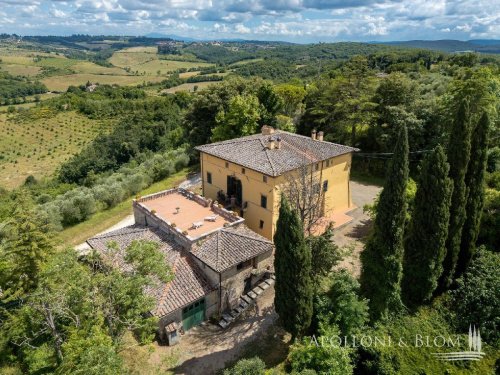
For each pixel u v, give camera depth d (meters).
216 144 38.66
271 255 28.81
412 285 24.75
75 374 14.11
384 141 49.03
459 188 23.72
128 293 18.33
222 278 25.06
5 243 27.66
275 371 20.08
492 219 27.89
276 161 33.00
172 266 25.48
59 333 20.34
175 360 22.39
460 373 21.08
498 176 34.12
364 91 53.31
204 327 25.12
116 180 56.22
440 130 45.44
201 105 61.03
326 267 24.45
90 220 42.75
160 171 56.03
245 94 60.53
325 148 36.88
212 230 27.86
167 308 22.89
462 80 48.97
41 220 27.25
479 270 25.25
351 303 22.08
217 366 22.00
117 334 18.98
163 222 29.36
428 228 23.31
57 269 17.89
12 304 24.33
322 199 36.75
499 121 40.59
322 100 58.34
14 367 21.34
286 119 61.16
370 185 47.97
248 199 34.53
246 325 25.22
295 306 21.27
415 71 86.06
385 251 22.53
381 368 21.11
